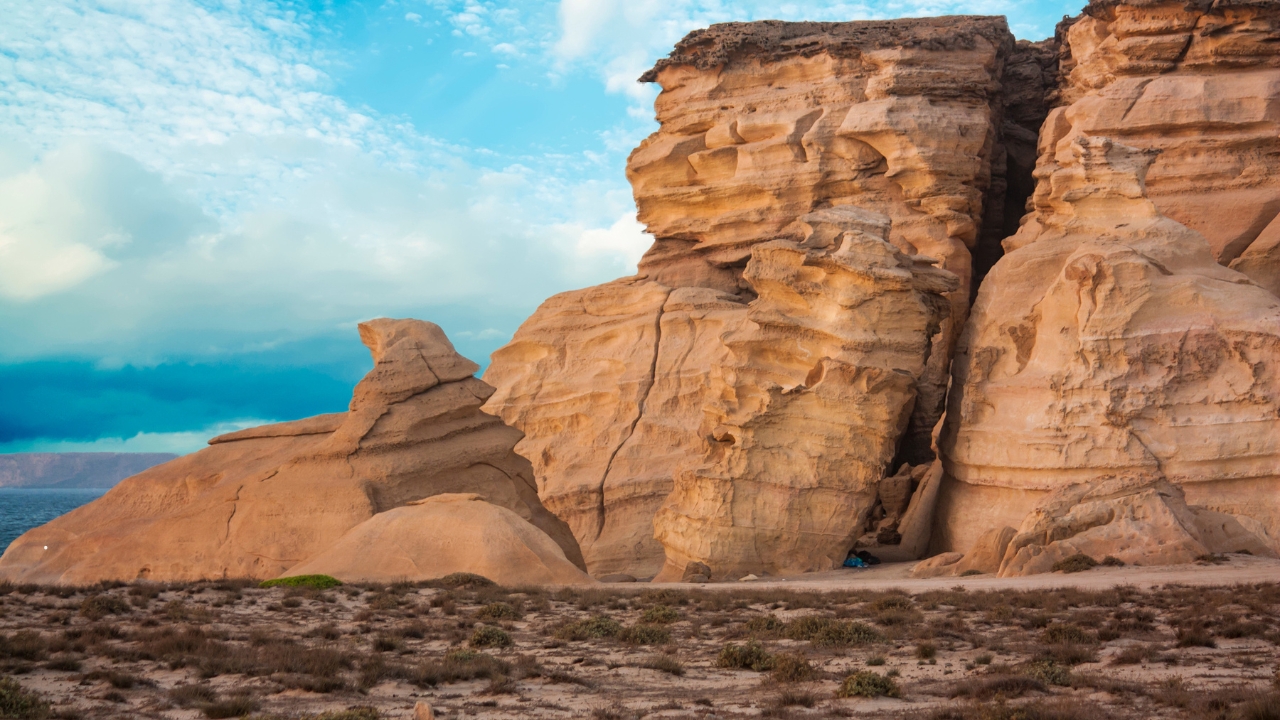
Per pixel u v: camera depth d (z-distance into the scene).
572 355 73.50
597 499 66.62
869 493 48.00
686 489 50.78
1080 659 17.52
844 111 66.44
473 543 37.53
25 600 26.09
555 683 16.41
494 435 51.00
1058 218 53.28
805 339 49.22
